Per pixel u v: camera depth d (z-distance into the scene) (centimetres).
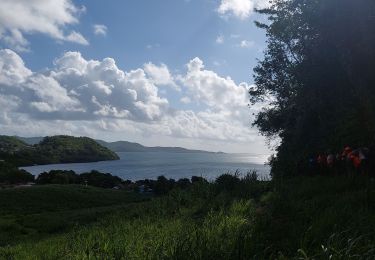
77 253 796
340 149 1686
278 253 532
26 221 3275
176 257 549
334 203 832
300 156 2053
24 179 9725
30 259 1073
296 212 784
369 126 1535
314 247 543
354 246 488
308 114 2284
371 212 720
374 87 1584
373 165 1282
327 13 1641
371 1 1488
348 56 1645
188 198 1377
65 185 6544
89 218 2631
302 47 2098
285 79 3331
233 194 1309
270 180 1505
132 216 1405
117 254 662
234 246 557
